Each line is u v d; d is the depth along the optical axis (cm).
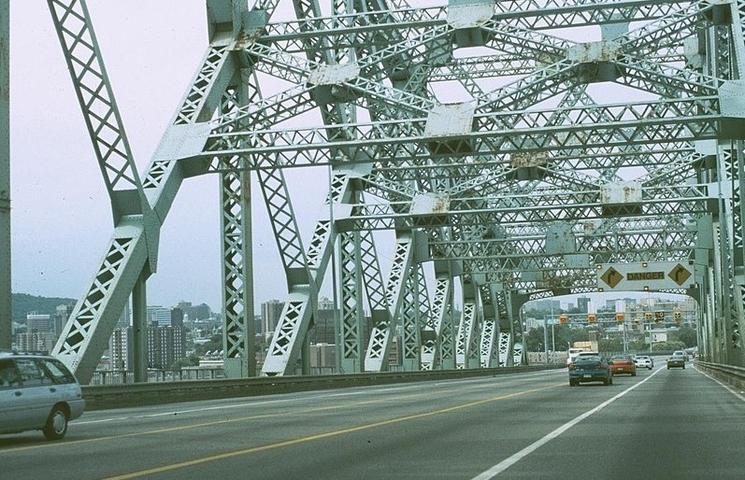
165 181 3684
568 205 5319
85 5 3219
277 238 4616
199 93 3966
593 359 4819
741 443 1616
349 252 5625
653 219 7331
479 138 3625
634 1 3906
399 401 3241
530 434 1794
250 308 4034
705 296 9531
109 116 3375
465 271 7706
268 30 4153
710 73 5178
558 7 3938
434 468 1281
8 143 2620
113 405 3184
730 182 5406
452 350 7531
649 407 2709
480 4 3975
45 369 1861
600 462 1343
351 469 1277
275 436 1802
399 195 5494
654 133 3612
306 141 3756
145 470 1280
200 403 3422
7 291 2580
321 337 9231
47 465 1366
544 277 9575
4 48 2636
